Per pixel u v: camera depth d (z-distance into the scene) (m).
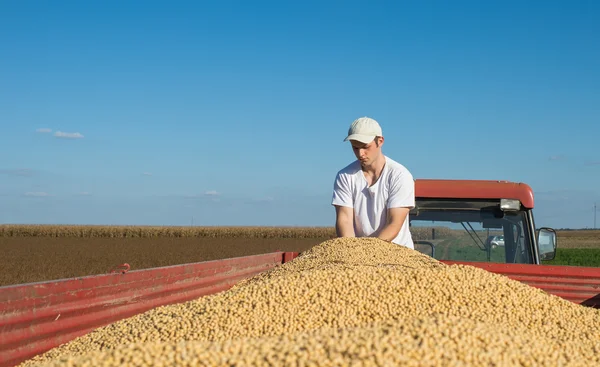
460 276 3.73
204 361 2.38
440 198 6.75
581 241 73.94
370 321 3.30
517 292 3.73
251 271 5.76
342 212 5.95
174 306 3.81
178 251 32.81
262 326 3.28
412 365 2.33
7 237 50.84
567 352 2.96
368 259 4.73
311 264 4.68
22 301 3.21
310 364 2.30
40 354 3.34
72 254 29.72
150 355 2.45
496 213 6.69
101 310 3.81
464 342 2.55
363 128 5.59
